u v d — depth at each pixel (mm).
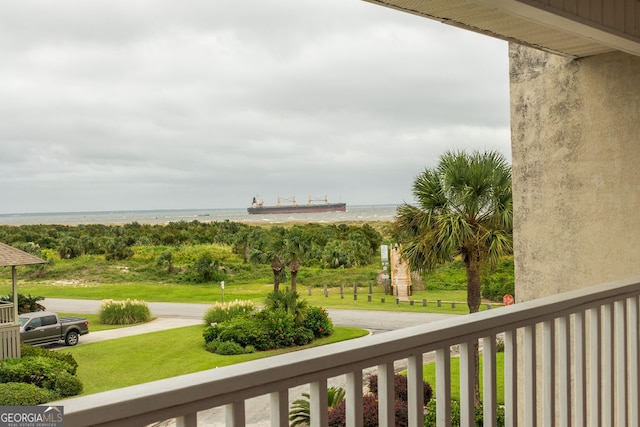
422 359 1187
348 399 1054
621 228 3639
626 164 3609
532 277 4094
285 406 941
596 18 2465
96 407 705
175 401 786
